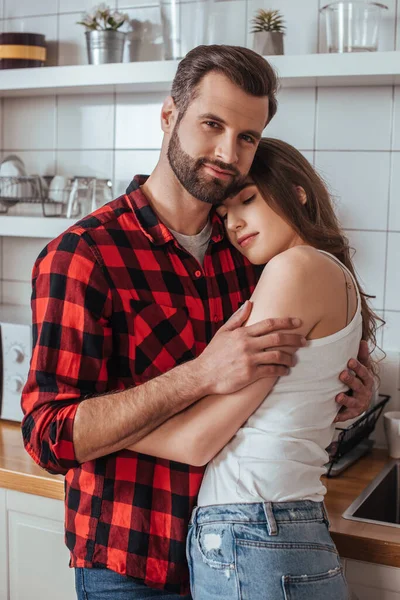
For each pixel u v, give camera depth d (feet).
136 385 4.49
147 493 4.45
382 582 4.90
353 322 4.24
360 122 6.93
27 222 7.55
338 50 6.36
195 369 4.07
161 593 4.56
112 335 4.47
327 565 4.07
